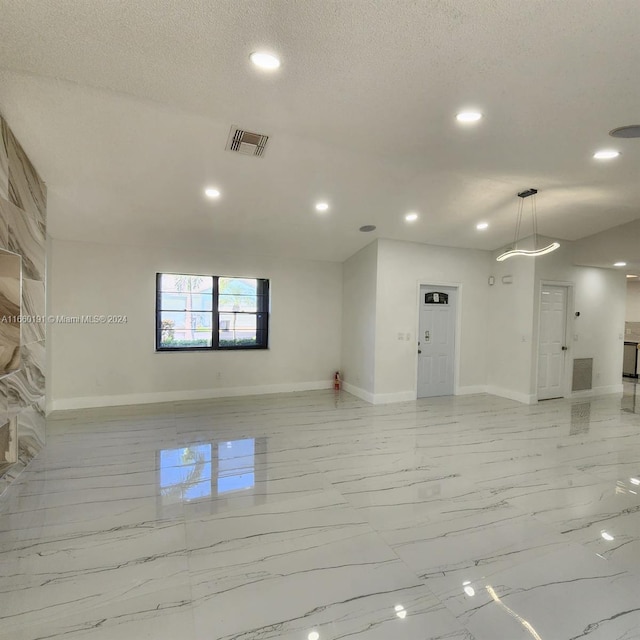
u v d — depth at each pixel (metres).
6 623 1.69
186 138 3.07
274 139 3.10
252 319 6.39
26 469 3.33
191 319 6.00
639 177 3.82
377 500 2.87
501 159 3.44
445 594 1.91
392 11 1.72
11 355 2.77
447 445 4.07
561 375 6.46
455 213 4.89
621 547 2.32
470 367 6.61
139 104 2.62
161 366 5.75
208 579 2.00
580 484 3.17
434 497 2.92
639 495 2.99
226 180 3.83
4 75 2.31
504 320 6.42
